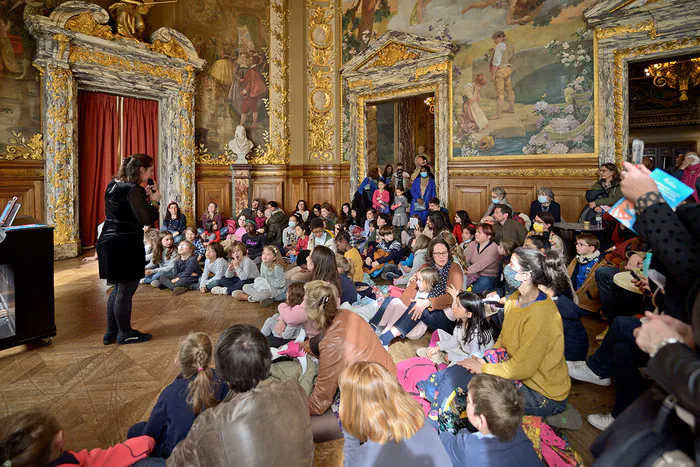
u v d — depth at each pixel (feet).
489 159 31.96
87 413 10.08
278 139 40.91
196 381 7.25
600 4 26.14
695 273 3.90
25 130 28.19
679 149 49.65
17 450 4.91
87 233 32.17
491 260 17.35
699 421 3.43
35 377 11.88
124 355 13.38
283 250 28.84
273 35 40.32
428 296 13.96
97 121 32.37
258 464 4.39
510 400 6.20
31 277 13.46
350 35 39.91
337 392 9.93
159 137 35.65
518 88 30.63
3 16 26.99
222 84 38.40
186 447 4.63
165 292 20.81
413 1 35.65
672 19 24.36
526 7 30.07
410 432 5.55
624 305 12.92
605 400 10.48
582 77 27.99
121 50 31.42
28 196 28.43
